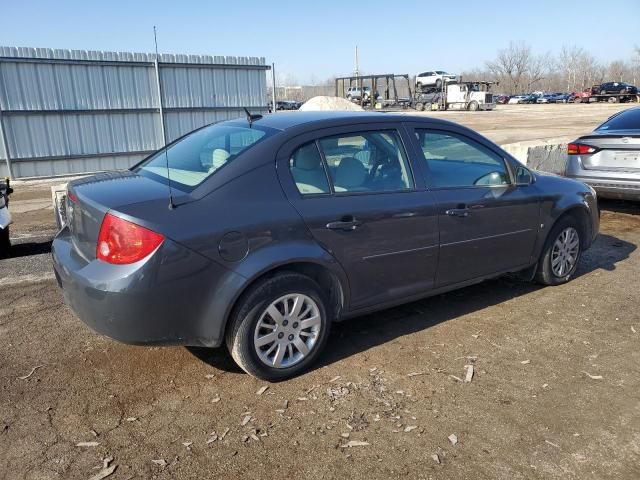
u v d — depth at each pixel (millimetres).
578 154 7477
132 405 3072
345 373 3443
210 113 19719
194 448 2719
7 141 15922
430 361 3602
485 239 4195
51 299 4594
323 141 3482
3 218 5773
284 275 3211
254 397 3166
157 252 2834
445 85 52375
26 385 3260
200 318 3023
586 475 2562
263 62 20531
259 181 3191
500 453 2707
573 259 5055
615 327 4145
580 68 107438
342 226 3379
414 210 3707
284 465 2605
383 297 3732
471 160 4207
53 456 2643
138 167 3932
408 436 2828
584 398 3193
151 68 18109
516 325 4168
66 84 16641
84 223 3125
